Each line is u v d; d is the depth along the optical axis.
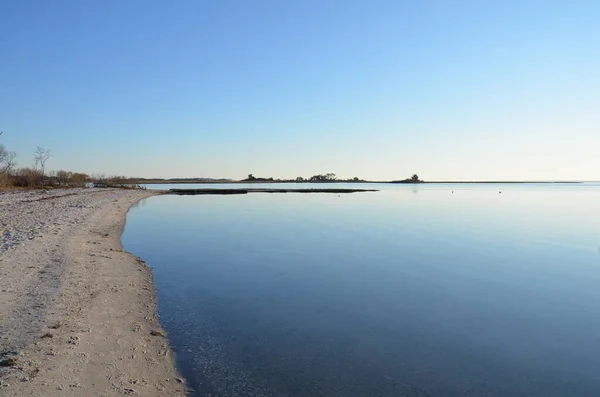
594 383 8.60
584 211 55.78
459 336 11.00
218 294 14.19
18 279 12.58
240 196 89.00
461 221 41.53
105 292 12.64
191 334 10.45
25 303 10.61
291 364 9.06
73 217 29.34
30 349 8.05
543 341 10.76
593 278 17.73
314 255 22.06
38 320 9.56
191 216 43.16
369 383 8.37
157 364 8.52
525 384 8.51
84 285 12.88
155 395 7.29
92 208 37.69
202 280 16.08
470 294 15.05
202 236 28.64
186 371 8.47
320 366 9.02
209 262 19.69
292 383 8.23
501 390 8.26
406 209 56.84
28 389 6.62
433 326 11.70
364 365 9.16
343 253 22.83
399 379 8.56
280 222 38.56
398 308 13.26
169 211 48.88
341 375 8.66
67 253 16.91
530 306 13.70
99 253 18.33
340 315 12.41
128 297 12.60
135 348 9.04
